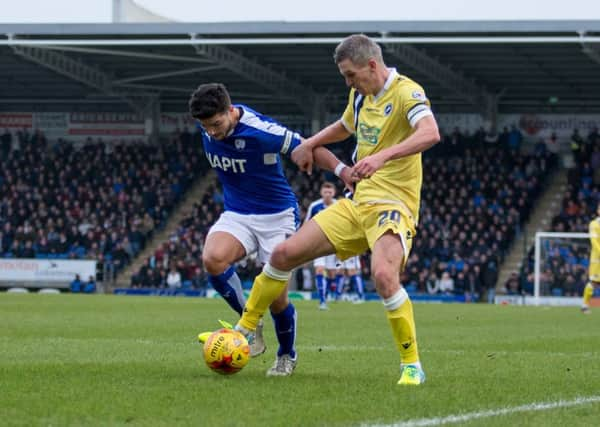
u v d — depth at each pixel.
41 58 52.22
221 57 51.03
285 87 58.31
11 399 9.73
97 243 56.72
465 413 9.25
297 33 46.94
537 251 48.12
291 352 12.38
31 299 38.88
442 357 15.33
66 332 20.66
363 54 11.29
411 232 11.43
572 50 49.06
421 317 29.86
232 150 12.40
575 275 48.69
